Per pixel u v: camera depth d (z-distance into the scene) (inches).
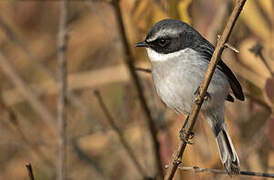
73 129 571.5
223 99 396.8
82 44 623.5
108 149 562.3
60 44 468.8
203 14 458.3
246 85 442.6
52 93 606.2
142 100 414.0
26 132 566.9
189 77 385.4
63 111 456.1
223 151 394.6
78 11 625.9
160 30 395.2
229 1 447.5
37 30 639.8
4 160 570.6
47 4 634.8
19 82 557.0
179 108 401.7
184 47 393.1
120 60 577.9
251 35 456.4
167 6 426.9
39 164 550.0
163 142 446.0
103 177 527.2
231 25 307.7
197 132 443.8
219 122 400.2
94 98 588.4
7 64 563.2
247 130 460.1
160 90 401.4
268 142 454.0
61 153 449.4
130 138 522.6
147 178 436.8
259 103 430.6
